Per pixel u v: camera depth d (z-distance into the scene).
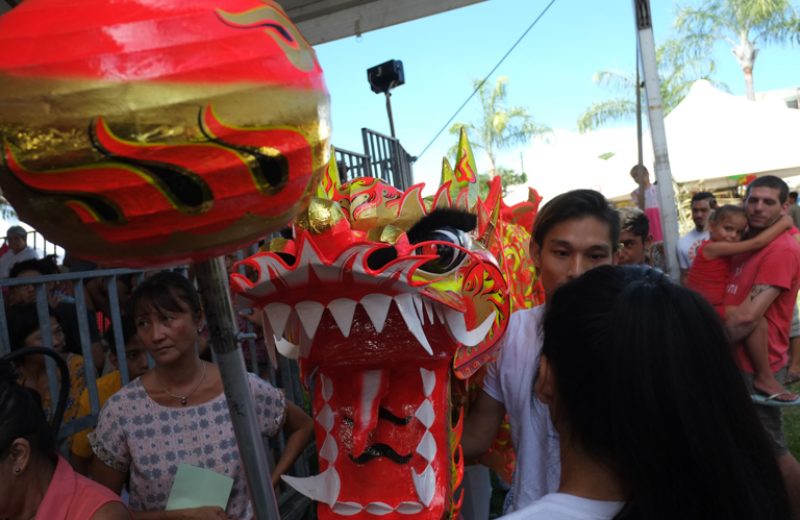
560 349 0.94
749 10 22.53
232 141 0.70
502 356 1.72
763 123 13.13
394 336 1.51
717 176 12.98
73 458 2.23
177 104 0.67
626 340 0.85
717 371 0.85
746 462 0.83
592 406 0.89
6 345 1.96
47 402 2.45
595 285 0.95
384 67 7.02
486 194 2.34
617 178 14.71
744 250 3.33
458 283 1.60
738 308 3.17
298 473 3.33
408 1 5.29
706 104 13.73
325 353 1.53
